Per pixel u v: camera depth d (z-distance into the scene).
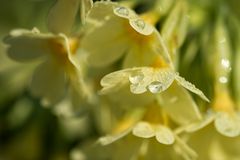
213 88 0.15
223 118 0.14
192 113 0.14
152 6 0.16
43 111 0.18
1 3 0.19
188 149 0.14
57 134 0.19
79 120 0.18
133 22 0.13
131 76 0.13
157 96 0.14
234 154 0.14
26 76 0.19
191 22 0.16
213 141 0.14
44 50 0.15
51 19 0.14
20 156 0.19
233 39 0.16
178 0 0.15
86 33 0.14
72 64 0.15
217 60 0.15
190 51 0.16
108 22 0.14
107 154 0.15
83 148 0.17
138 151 0.14
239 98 0.15
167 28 0.14
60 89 0.15
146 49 0.14
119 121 0.15
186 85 0.13
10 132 0.19
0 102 0.19
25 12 0.19
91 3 0.13
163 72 0.13
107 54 0.14
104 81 0.13
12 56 0.15
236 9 0.17
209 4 0.16
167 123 0.14
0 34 0.19
